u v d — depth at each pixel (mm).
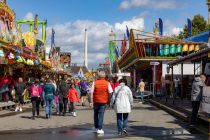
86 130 13359
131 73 58344
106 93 12438
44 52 43469
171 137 11578
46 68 40375
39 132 12805
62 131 13070
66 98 19359
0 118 17891
